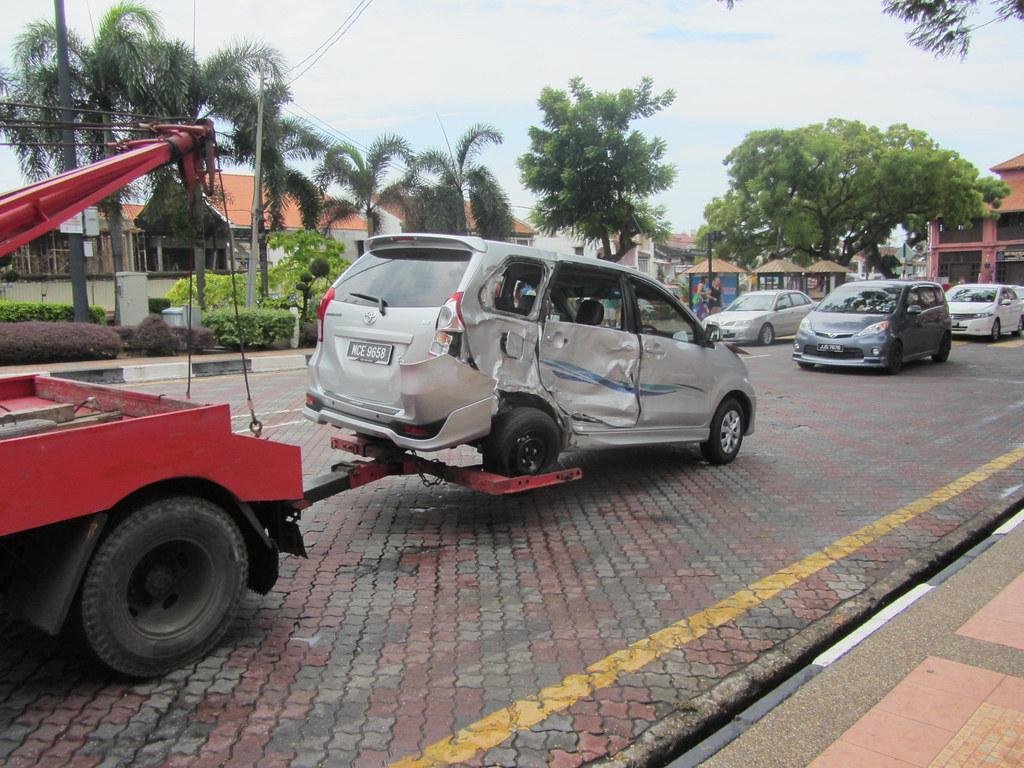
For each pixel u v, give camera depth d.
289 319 18.77
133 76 20.36
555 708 3.38
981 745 3.15
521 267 5.79
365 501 6.57
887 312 15.45
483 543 5.59
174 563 3.71
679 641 4.02
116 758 3.02
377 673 3.72
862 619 4.39
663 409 7.00
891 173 38.97
